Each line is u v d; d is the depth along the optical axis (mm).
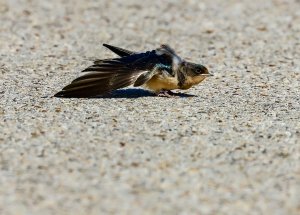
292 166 12305
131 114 14945
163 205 10852
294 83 17766
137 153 12789
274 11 25812
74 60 19922
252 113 15164
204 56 20562
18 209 10688
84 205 10820
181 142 13336
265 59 20141
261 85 17562
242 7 26422
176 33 23250
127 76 15758
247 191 11352
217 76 18438
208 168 12180
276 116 14969
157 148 13031
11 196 11094
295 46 21578
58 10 25531
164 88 16203
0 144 13141
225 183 11625
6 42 21594
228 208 10789
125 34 23047
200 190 11367
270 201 11023
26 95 16266
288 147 13148
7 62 19422
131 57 16125
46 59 19906
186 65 16062
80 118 14625
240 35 22906
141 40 22391
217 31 23438
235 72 18844
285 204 10930
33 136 13562
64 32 22969
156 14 25469
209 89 17172
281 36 22750
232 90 17094
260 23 24312
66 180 11656
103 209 10695
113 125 14219
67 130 13898
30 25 23578
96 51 21016
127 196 11125
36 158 12516
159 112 15117
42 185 11469
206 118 14766
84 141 13336
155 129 14023
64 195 11133
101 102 15797
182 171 12055
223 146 13172
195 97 16406
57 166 12195
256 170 12133
